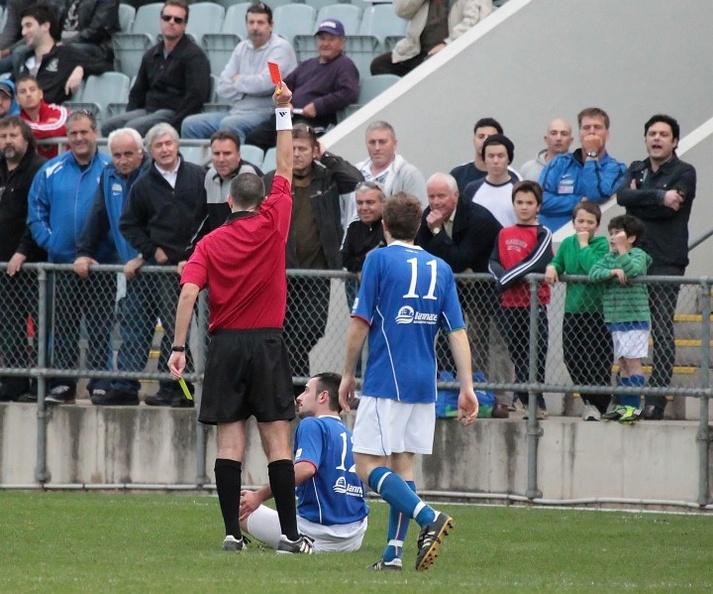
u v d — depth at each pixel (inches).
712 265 1713.8
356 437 1016.2
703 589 967.0
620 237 1451.8
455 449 1499.8
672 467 1445.6
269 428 1092.5
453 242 1502.2
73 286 1589.6
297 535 1101.1
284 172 1114.7
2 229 1664.6
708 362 1430.9
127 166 1592.0
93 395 1604.3
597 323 1467.8
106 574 989.2
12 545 1159.6
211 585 927.7
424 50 2069.4
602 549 1176.2
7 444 1606.8
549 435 1476.4
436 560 1104.2
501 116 1893.5
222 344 1082.7
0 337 1611.7
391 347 1009.5
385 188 1592.0
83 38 2217.0
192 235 1566.2
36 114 1862.7
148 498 1497.3
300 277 1523.1
